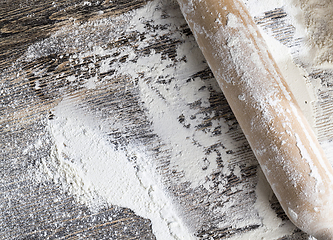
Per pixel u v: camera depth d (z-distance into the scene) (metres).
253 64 0.82
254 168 0.99
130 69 1.01
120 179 1.00
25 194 1.00
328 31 0.98
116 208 1.00
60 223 1.00
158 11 1.01
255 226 0.98
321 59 0.99
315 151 0.82
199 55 1.00
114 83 1.01
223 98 1.00
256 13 1.00
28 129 1.01
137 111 1.00
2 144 1.01
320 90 0.99
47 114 1.01
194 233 0.99
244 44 0.82
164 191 1.00
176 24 1.00
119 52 1.01
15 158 1.01
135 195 1.00
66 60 1.01
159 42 1.01
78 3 1.02
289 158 0.81
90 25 1.01
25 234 1.00
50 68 1.01
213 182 0.99
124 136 1.00
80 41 1.01
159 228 0.99
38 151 1.01
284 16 1.00
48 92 1.01
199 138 1.00
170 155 1.00
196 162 1.00
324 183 0.80
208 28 0.84
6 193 1.00
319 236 0.86
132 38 1.01
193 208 0.99
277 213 0.98
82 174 1.00
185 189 1.00
